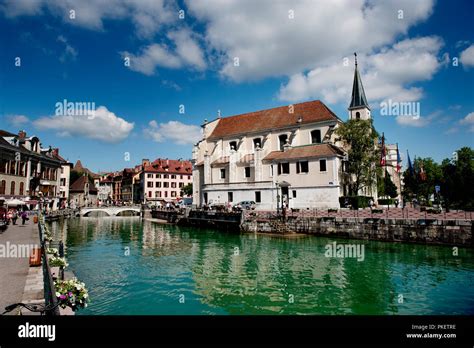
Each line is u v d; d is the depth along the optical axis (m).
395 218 29.67
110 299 15.00
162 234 41.03
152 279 18.61
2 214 32.34
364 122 44.12
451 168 62.75
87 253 27.23
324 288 16.84
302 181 45.38
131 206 84.25
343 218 32.25
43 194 63.34
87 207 78.38
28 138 60.38
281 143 54.78
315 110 53.62
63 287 9.55
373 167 44.81
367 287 16.98
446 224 26.78
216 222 43.56
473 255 23.92
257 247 29.22
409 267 20.94
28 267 13.96
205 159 59.31
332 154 42.91
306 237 33.25
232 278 18.83
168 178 108.81
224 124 65.69
